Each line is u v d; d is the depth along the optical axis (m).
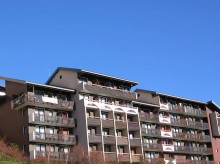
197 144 86.31
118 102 71.94
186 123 83.50
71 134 63.91
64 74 69.12
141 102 76.56
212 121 90.12
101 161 57.97
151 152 74.19
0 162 46.69
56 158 57.62
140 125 73.62
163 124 79.00
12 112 62.34
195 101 88.25
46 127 61.25
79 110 64.50
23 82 60.59
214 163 85.19
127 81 73.81
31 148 57.94
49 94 63.75
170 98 83.38
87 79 68.94
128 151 67.38
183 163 77.00
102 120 65.44
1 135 62.88
